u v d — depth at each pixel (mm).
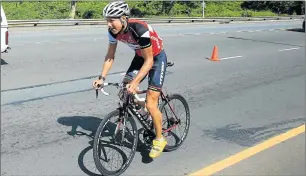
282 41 16859
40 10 28531
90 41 14898
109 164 3934
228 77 8773
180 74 8922
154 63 3883
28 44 13523
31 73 8477
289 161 4344
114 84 3850
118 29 3596
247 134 5172
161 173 3992
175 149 4574
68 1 30766
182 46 14133
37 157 4230
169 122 4543
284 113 6152
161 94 4359
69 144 4594
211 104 6539
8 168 3953
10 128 5035
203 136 5055
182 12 36938
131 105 3912
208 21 30453
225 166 4191
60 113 5723
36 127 5109
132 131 3998
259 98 7023
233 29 24156
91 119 5500
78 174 3896
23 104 6086
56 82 7691
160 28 23484
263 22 34594
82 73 8664
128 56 11180
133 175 3932
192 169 4102
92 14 30266
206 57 11602
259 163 4277
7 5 28031
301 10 45375
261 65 10461
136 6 34719
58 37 16234
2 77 7980
